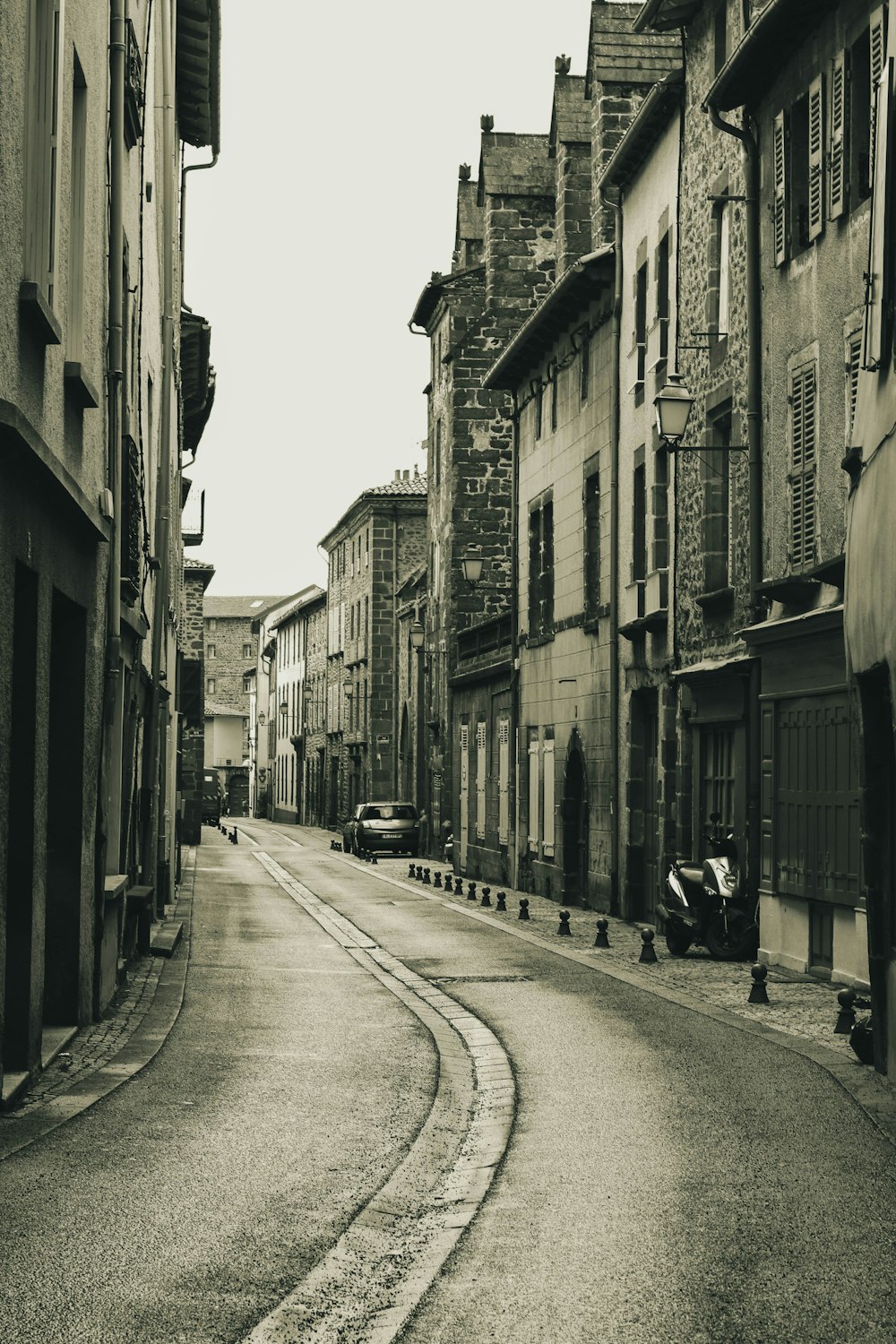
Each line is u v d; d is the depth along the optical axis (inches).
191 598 2433.6
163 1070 422.0
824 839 633.0
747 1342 211.2
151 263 773.9
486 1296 233.3
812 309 656.4
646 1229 270.1
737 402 757.3
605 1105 386.0
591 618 1093.1
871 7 590.6
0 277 320.2
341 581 2960.1
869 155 596.1
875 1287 236.5
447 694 1743.4
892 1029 404.5
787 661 671.8
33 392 366.3
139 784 741.3
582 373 1143.0
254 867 1663.4
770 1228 269.9
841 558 547.5
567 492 1189.7
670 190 901.2
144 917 728.3
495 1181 307.7
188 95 1151.0
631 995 608.7
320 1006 568.1
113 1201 281.9
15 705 383.9
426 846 1921.8
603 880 1048.2
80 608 460.8
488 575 1718.8
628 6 1171.9
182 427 1540.4
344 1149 336.5
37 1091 383.6
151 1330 212.5
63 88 397.4
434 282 1749.5
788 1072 431.5
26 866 384.2
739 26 776.3
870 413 413.1
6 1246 250.8
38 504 374.6
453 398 1722.4
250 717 4938.5
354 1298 232.7
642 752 980.6
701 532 816.9
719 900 736.3
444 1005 577.6
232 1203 284.0
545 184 1681.8
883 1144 338.3
